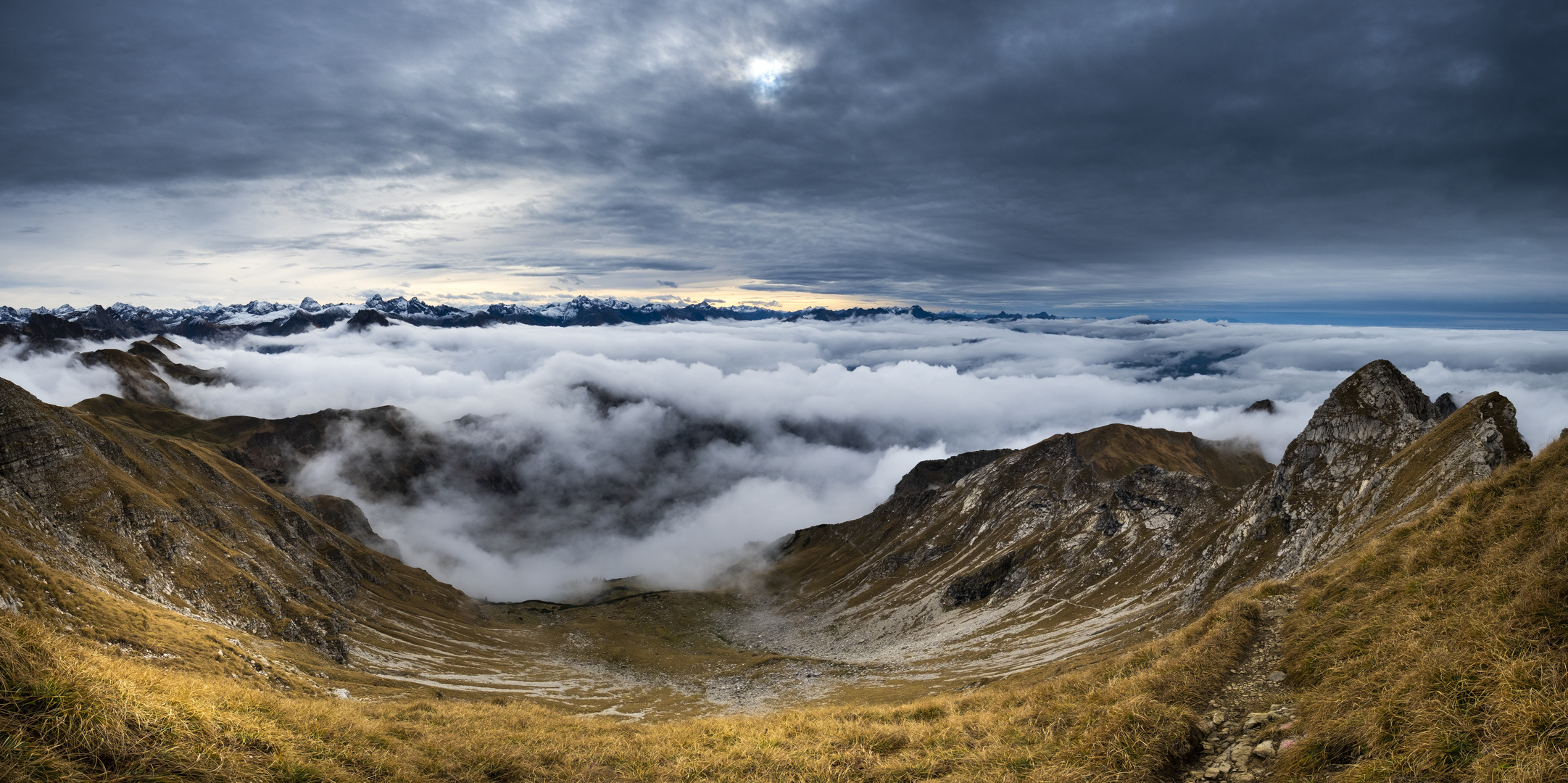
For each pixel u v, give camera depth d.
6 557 56.62
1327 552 76.12
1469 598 15.72
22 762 9.90
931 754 18.98
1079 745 16.50
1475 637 13.59
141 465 149.50
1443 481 64.81
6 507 92.81
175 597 106.38
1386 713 12.64
